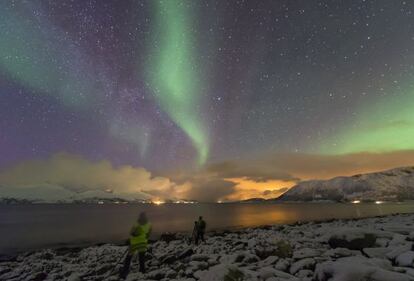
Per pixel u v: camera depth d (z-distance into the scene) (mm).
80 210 185375
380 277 6340
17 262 18953
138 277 9938
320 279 7055
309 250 10938
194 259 11930
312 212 111062
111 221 81000
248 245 15219
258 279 7949
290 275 8273
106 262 15547
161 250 17484
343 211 115125
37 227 62438
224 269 8125
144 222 11086
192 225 58000
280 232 24922
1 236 45312
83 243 35062
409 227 16156
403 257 8430
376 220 35188
